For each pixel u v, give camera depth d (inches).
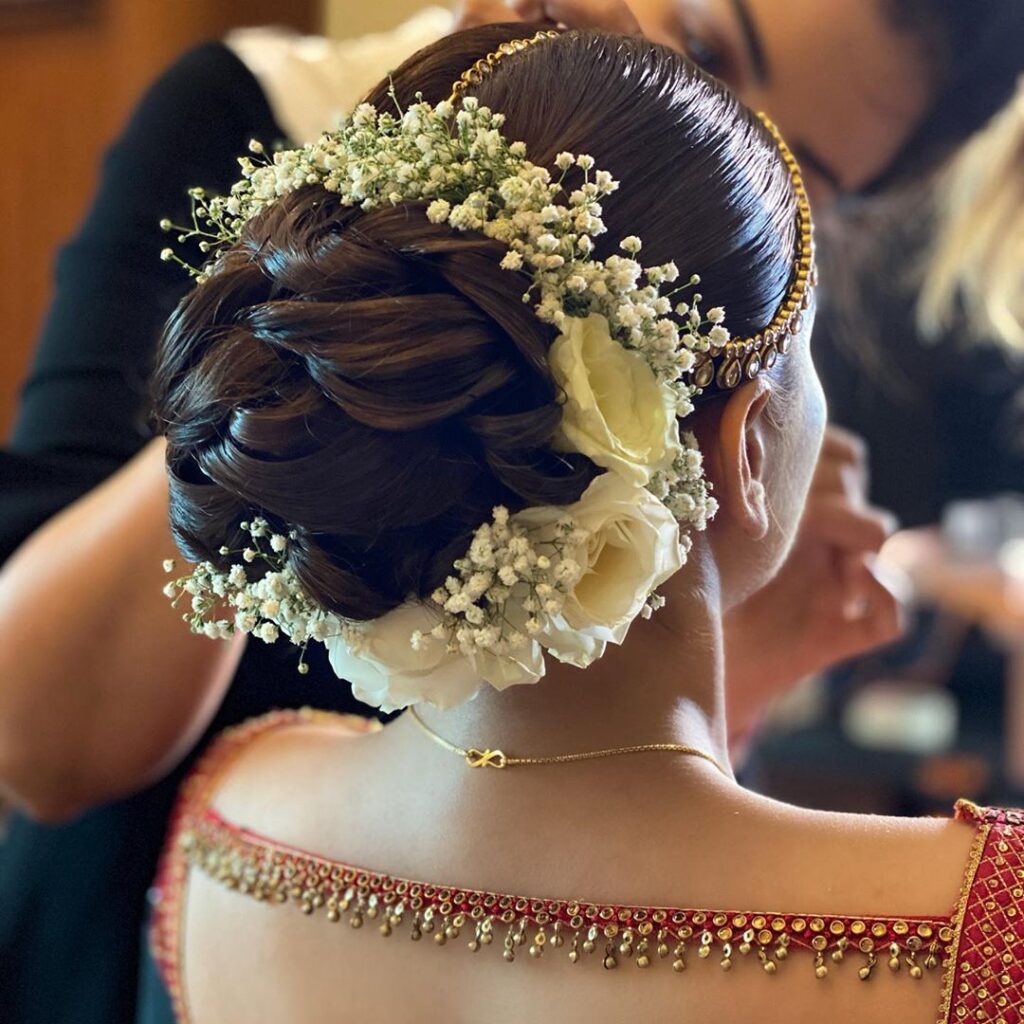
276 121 49.1
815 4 46.2
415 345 22.8
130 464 39.8
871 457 102.2
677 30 47.8
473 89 27.4
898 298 87.0
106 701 38.4
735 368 27.3
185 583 27.0
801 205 30.3
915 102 49.1
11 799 42.5
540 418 23.2
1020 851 25.2
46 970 46.9
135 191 46.3
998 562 94.3
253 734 37.5
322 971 30.1
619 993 26.2
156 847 46.8
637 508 23.8
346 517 23.4
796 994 25.1
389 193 24.4
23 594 37.9
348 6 84.7
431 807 29.3
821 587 47.3
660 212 26.0
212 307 25.3
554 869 27.5
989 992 24.0
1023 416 98.4
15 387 94.9
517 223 23.6
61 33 88.3
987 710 97.4
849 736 93.2
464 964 27.8
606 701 28.3
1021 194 65.8
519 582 24.1
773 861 26.3
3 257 93.9
